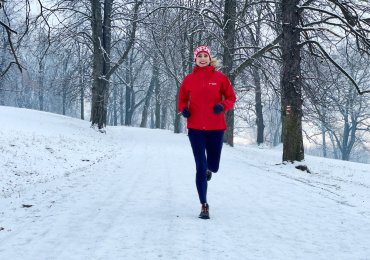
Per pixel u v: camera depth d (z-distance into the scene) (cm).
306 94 1798
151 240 455
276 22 1917
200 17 2211
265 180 995
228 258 397
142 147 2139
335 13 1423
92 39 2847
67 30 2672
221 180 962
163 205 654
